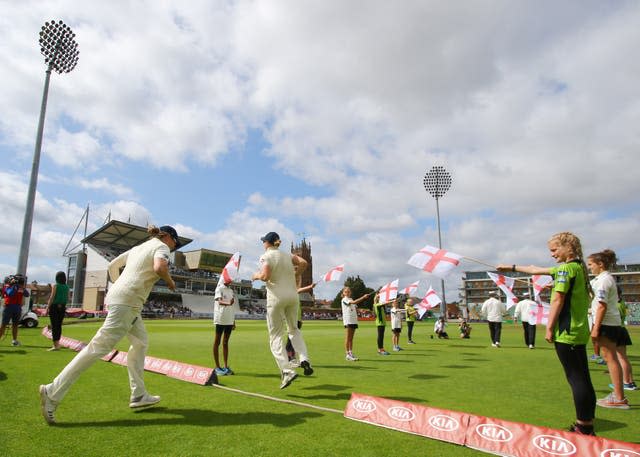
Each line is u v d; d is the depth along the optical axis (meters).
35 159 21.09
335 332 24.52
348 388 5.94
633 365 9.38
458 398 5.41
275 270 5.74
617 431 4.13
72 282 71.50
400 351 12.41
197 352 11.00
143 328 4.59
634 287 86.12
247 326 33.28
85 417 4.10
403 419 3.96
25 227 20.11
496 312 14.26
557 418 4.46
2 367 6.90
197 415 4.23
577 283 3.86
